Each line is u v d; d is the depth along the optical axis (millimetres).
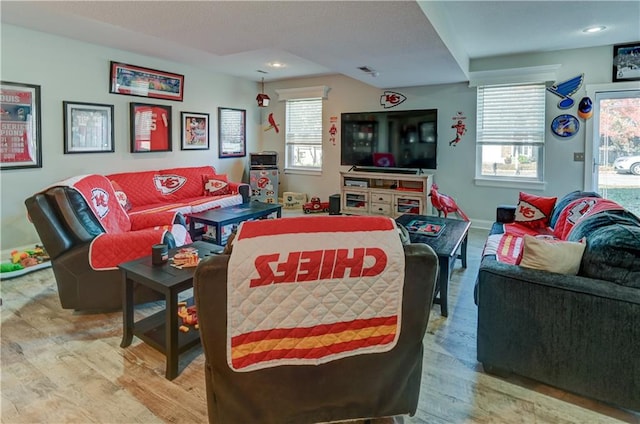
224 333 1300
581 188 4699
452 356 2182
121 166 4840
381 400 1505
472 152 5336
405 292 1396
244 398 1382
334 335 1379
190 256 2273
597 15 3465
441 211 4809
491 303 1924
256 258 1266
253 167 6547
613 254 1739
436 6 3012
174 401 1777
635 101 4367
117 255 2609
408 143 5648
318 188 6746
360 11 2598
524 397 1822
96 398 1791
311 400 1437
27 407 1725
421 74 4742
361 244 1350
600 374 1708
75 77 4281
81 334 2391
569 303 1738
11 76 3762
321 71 6004
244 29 2961
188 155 5750
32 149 3953
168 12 2586
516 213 3816
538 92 4875
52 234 2559
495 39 4195
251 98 6867
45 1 2396
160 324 2268
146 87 5047
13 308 2758
